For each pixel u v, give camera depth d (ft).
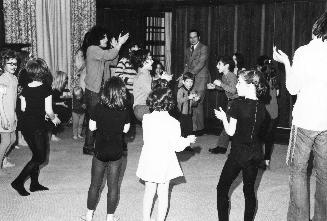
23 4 32.12
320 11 28.53
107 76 24.53
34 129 17.42
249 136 13.16
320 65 12.62
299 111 13.01
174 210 16.67
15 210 16.55
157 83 18.35
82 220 15.56
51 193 18.47
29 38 32.65
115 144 14.33
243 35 31.42
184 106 24.22
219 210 13.48
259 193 18.76
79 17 35.60
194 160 24.13
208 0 32.32
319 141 13.01
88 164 23.15
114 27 36.45
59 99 28.84
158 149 13.96
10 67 19.84
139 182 20.07
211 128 32.07
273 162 23.98
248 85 13.42
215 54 32.68
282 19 29.89
